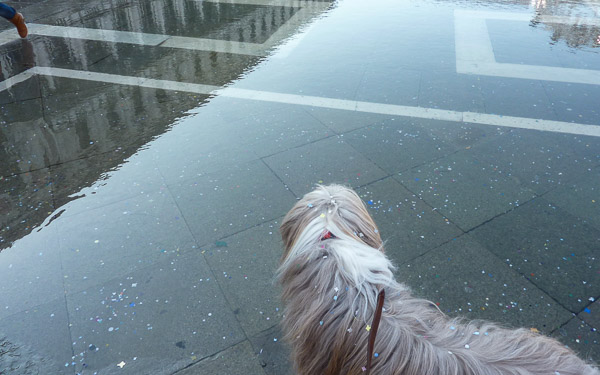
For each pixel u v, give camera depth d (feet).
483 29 27.45
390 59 22.98
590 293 9.62
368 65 22.29
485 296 9.61
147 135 16.26
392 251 10.87
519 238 11.21
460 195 12.87
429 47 24.56
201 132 16.46
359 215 4.29
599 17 29.68
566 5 32.55
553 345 4.00
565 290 9.71
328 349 4.08
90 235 11.58
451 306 9.38
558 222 11.71
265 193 13.16
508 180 13.48
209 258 10.78
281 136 16.14
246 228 11.78
